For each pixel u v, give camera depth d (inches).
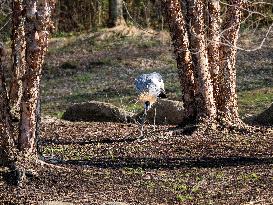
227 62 643.5
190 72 645.9
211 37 633.0
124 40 1588.3
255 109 946.7
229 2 638.5
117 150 574.6
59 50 1584.6
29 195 394.0
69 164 480.7
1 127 433.1
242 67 1295.5
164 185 424.2
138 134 684.1
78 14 1769.2
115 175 448.8
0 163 434.6
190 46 629.6
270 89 1104.8
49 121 845.8
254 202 386.3
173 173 461.7
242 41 1398.9
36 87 441.7
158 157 534.0
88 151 574.6
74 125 797.2
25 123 440.8
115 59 1482.5
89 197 391.5
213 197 397.4
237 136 623.8
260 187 419.8
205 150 561.3
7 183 417.4
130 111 923.4
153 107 817.5
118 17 1674.5
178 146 583.2
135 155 546.3
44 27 435.8
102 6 1781.5
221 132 635.5
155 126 762.8
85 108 871.7
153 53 1489.9
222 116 645.3
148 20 1678.2
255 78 1209.4
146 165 494.9
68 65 1467.8
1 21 1232.2
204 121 638.5
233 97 646.5
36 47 435.5
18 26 653.3
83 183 422.9
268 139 609.3
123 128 757.9
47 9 435.2
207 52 641.6
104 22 1779.0
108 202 378.9
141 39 1579.7
